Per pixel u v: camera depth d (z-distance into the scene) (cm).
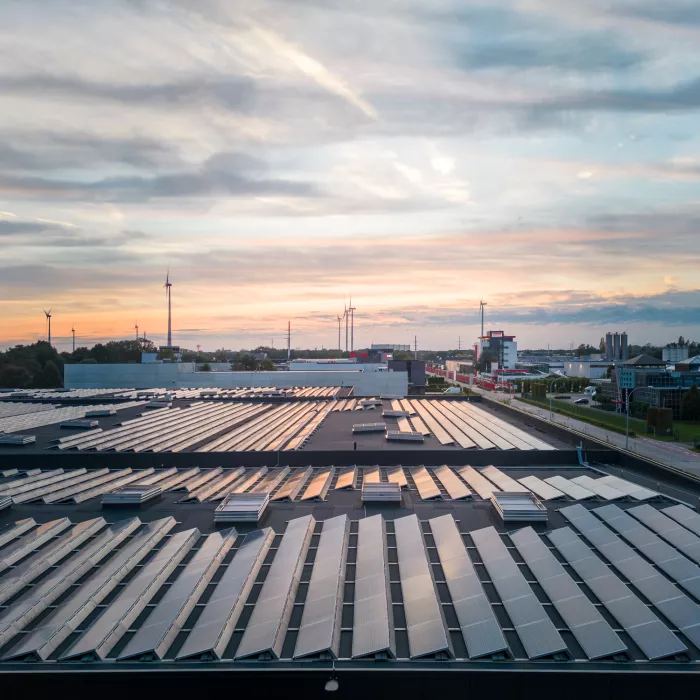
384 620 2572
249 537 3466
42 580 3030
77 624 2630
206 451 6019
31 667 2358
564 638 2502
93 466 6028
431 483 4647
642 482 4916
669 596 2759
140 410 9500
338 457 5919
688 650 2372
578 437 6372
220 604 2734
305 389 13000
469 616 2638
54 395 11506
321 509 4000
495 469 5212
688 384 14062
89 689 2322
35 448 6381
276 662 2359
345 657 2392
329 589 2828
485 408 9994
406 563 3136
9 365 18262
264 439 6850
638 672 2272
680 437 11069
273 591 2834
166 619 2608
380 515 3747
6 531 3634
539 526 3644
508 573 3009
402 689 2305
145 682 2322
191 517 3891
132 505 4103
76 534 3541
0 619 2644
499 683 2294
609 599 2773
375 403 10031
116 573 3033
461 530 3594
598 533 3497
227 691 2323
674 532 3450
